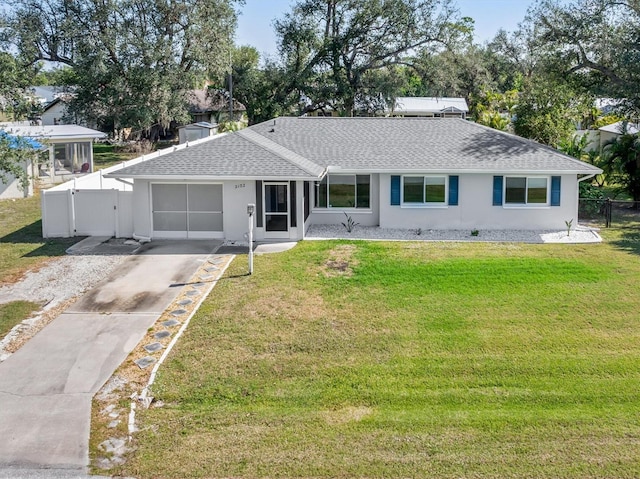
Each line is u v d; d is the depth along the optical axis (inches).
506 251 753.0
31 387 415.8
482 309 550.9
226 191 804.6
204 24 1823.3
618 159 1059.3
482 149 895.1
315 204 908.0
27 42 1694.1
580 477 313.4
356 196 898.1
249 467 326.6
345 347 475.2
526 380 420.2
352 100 2022.6
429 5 1946.4
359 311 548.1
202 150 834.2
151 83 1781.5
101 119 1867.6
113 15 1768.0
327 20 2022.6
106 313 548.7
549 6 1239.5
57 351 470.9
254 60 2330.2
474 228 876.0
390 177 872.9
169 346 477.4
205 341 485.4
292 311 547.5
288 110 2091.5
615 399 392.5
